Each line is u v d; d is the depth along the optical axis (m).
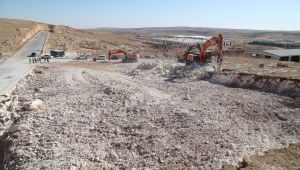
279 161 17.31
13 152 19.36
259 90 35.34
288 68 48.12
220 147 19.34
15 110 28.62
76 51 89.44
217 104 29.56
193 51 52.56
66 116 26.16
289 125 23.23
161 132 22.27
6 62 62.44
